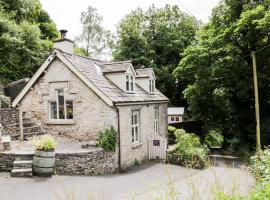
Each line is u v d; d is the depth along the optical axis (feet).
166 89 155.12
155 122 78.59
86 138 58.59
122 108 58.23
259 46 95.81
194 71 103.81
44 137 48.24
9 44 94.32
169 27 161.79
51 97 61.98
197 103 110.93
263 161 34.53
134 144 63.41
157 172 54.65
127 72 64.95
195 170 59.36
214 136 144.15
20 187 39.73
